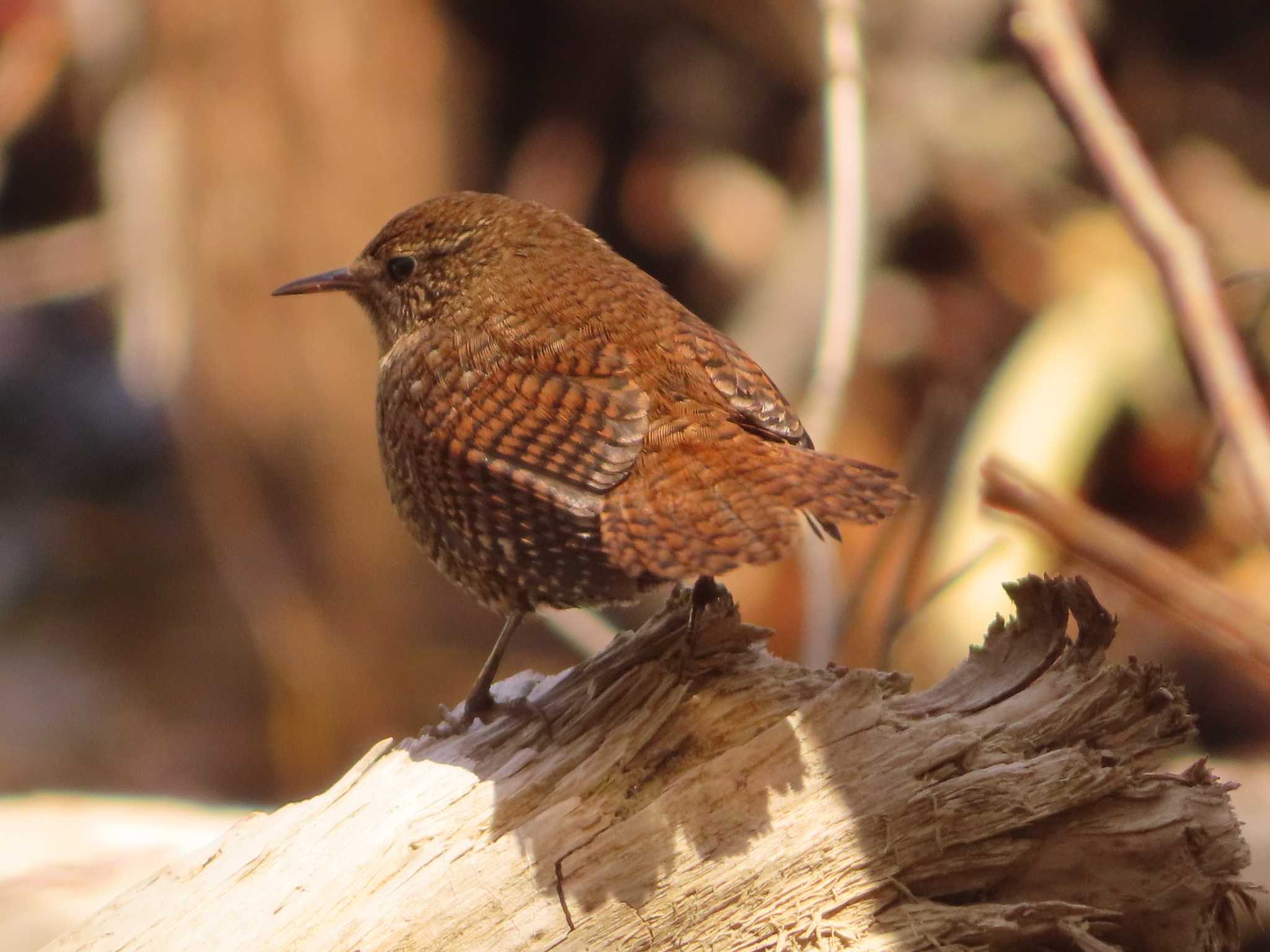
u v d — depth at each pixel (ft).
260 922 17.70
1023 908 16.90
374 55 45.14
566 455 18.39
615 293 20.59
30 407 55.62
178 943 17.67
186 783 43.88
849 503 16.90
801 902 17.21
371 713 45.24
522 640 47.32
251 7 43.70
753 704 17.94
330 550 45.19
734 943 17.24
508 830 17.72
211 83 44.01
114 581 51.34
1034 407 41.78
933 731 17.48
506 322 20.26
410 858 17.76
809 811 17.29
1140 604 21.72
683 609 19.36
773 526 16.49
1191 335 17.70
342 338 44.86
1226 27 51.01
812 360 47.01
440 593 47.62
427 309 22.18
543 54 50.60
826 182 48.21
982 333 47.44
